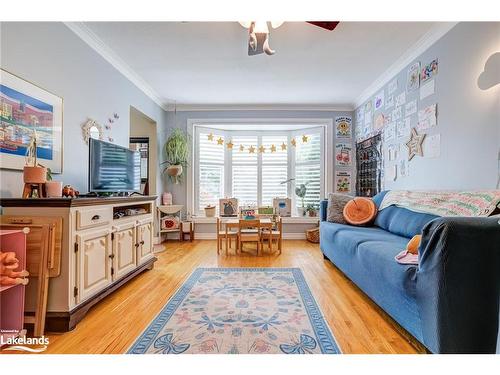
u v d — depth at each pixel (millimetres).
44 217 1789
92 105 2832
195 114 5094
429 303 1374
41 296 1709
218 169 5551
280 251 4008
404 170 3273
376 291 2016
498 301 1310
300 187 5410
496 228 1316
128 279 2551
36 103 2109
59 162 2352
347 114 5055
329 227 3355
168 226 4824
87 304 1949
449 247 1307
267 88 4188
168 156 4879
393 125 3531
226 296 2355
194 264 3391
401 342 1634
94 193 2586
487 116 2096
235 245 4434
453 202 2115
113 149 2775
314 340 1659
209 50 3016
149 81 3914
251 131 5672
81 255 1905
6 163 1854
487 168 2102
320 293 2426
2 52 1836
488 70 2080
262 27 1976
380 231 2939
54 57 2295
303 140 5402
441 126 2596
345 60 3264
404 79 3246
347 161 5043
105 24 2516
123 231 2502
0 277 1569
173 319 1931
